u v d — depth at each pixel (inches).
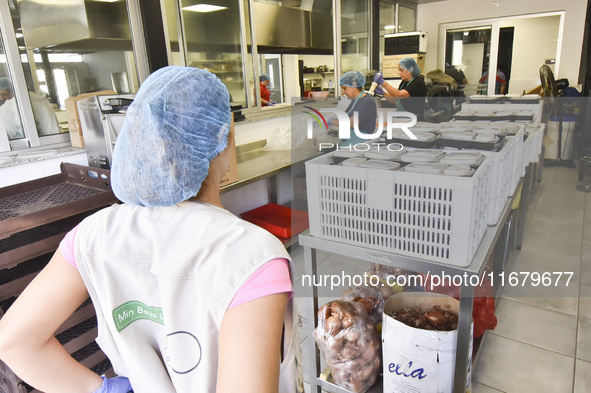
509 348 71.9
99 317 26.3
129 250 23.9
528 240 56.8
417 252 43.8
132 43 108.2
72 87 100.0
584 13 213.9
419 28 261.6
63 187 76.3
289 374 25.1
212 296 21.3
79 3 97.1
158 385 26.2
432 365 49.8
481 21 242.8
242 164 115.0
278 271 21.7
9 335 24.0
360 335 56.7
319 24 165.5
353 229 47.6
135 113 23.5
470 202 38.4
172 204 24.7
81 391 29.2
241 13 130.5
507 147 44.2
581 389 63.9
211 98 25.7
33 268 63.4
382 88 121.5
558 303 80.0
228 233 22.9
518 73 289.9
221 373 20.2
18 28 87.6
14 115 89.1
